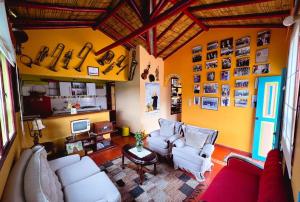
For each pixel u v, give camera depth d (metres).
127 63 5.16
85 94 5.40
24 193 1.22
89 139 3.82
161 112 5.84
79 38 3.96
